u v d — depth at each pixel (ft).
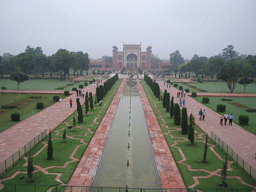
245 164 48.08
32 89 178.60
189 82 254.27
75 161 53.98
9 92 156.87
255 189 41.88
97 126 82.53
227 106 119.03
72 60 263.08
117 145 67.15
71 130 77.25
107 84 168.66
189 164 52.70
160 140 69.51
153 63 556.51
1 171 46.96
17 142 64.75
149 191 43.32
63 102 126.72
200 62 349.61
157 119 94.12
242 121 83.76
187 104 123.44
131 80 279.69
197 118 93.40
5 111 103.76
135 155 60.18
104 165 54.13
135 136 75.36
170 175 48.21
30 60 288.10
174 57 543.80
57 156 56.49
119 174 50.03
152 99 143.74
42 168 50.16
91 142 66.90
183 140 69.00
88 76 328.90
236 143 64.90
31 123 84.12
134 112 109.81
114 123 90.48
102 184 45.80
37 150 60.08
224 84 238.48
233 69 161.99
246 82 162.81
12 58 312.71
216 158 55.88
